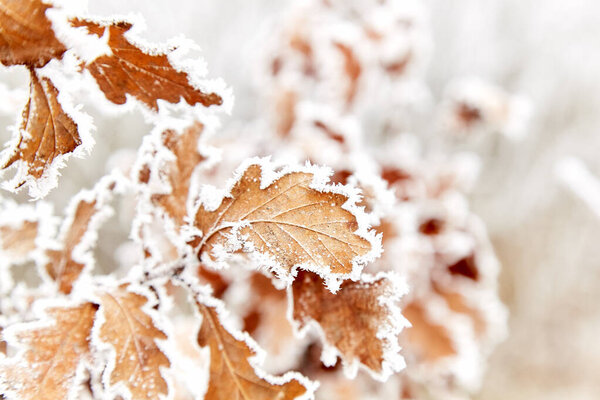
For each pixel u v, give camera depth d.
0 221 0.58
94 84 0.49
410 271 0.84
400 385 0.93
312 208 0.49
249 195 0.50
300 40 1.05
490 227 2.57
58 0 0.47
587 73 2.84
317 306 0.53
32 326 0.51
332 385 0.86
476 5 2.73
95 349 0.51
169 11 1.29
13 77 0.56
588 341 2.43
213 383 0.52
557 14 2.87
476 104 1.23
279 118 1.02
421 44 1.14
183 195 0.55
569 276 2.50
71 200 0.57
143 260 0.54
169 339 0.52
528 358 2.39
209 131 0.55
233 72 2.03
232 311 0.71
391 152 0.97
